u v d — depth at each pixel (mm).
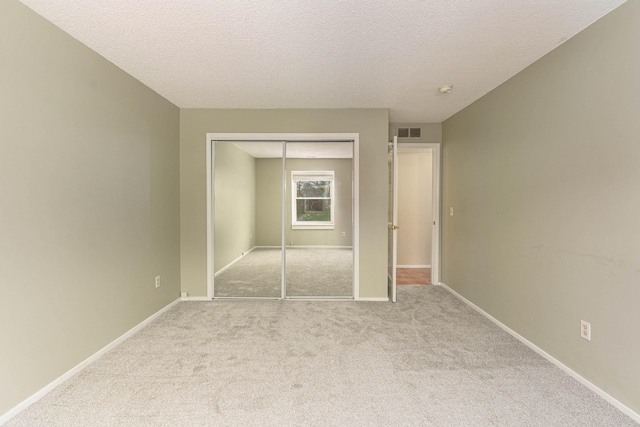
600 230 1829
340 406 1735
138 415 1659
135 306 2744
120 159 2535
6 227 1630
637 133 1615
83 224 2146
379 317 3086
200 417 1646
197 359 2252
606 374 1788
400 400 1785
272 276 4441
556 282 2176
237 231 4574
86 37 2055
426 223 5480
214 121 3580
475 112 3336
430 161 5438
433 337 2625
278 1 1666
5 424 1592
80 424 1593
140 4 1698
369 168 3611
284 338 2605
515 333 2629
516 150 2621
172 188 3406
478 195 3271
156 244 3088
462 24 1896
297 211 4402
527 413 1673
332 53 2277
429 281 4539
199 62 2424
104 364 2184
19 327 1699
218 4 1697
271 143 3793
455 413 1674
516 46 2162
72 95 2047
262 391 1872
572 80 2029
